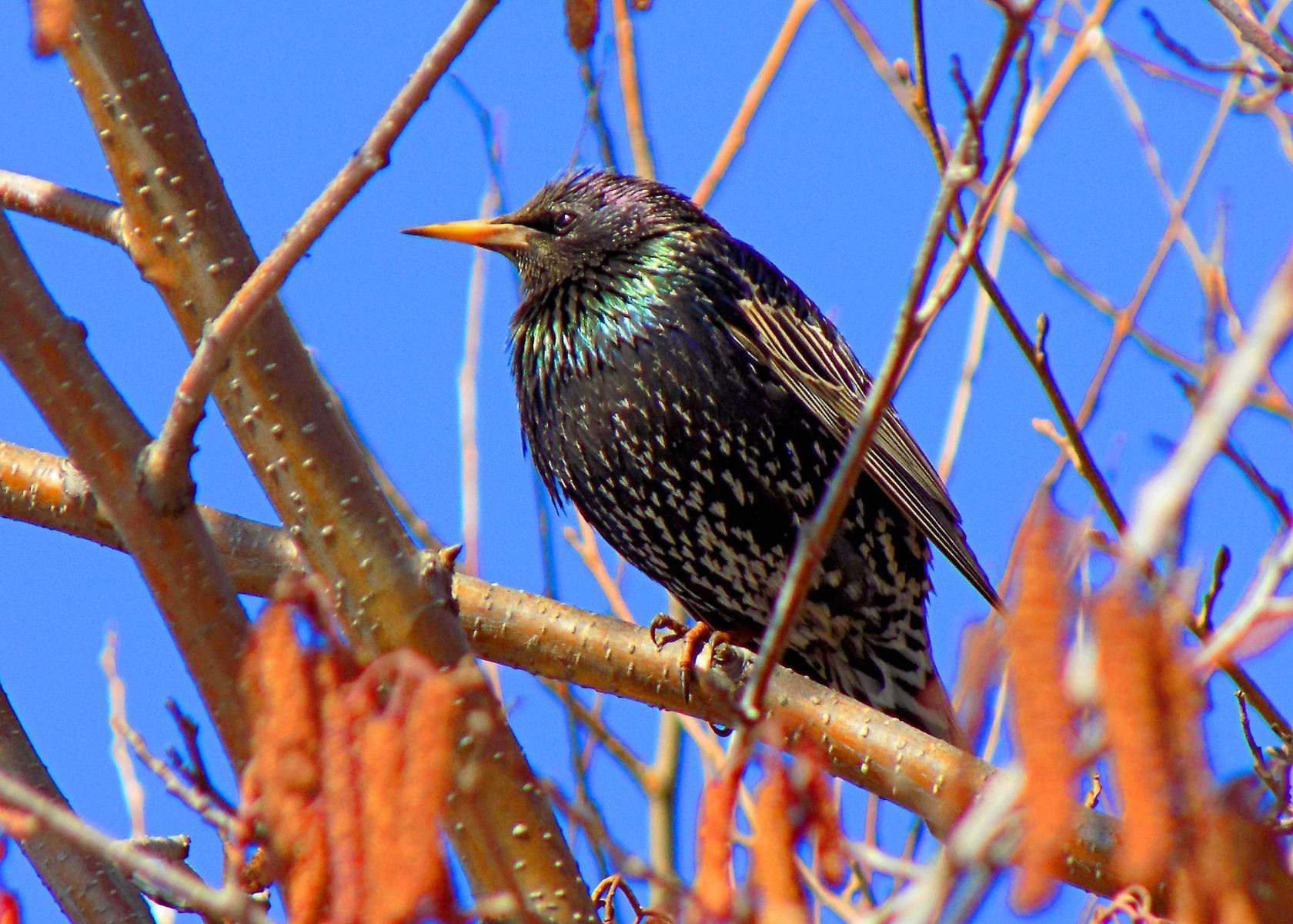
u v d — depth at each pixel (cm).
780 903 423
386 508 730
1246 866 366
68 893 715
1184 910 369
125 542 643
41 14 447
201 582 627
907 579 1204
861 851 467
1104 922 547
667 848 1095
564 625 978
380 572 719
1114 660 361
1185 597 365
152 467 621
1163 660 360
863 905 885
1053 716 366
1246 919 363
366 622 719
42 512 915
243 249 723
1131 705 358
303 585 485
